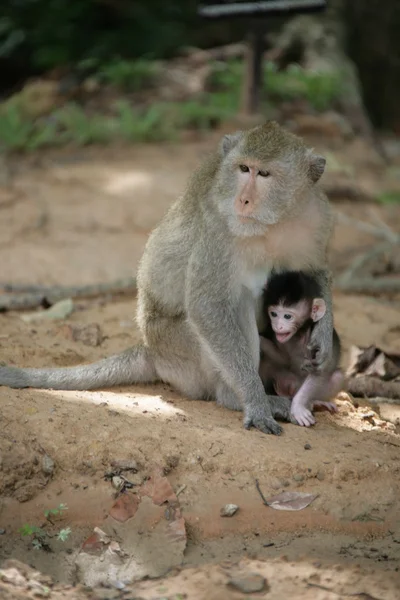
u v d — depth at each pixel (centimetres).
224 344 1083
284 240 1070
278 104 2786
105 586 879
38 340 1322
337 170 2419
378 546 952
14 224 1978
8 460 966
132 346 1252
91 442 1003
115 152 2516
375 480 1004
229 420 1093
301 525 968
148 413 1075
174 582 879
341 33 3158
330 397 1166
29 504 959
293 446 1034
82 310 1519
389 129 3419
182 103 2756
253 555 924
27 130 2562
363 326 1512
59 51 3188
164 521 950
